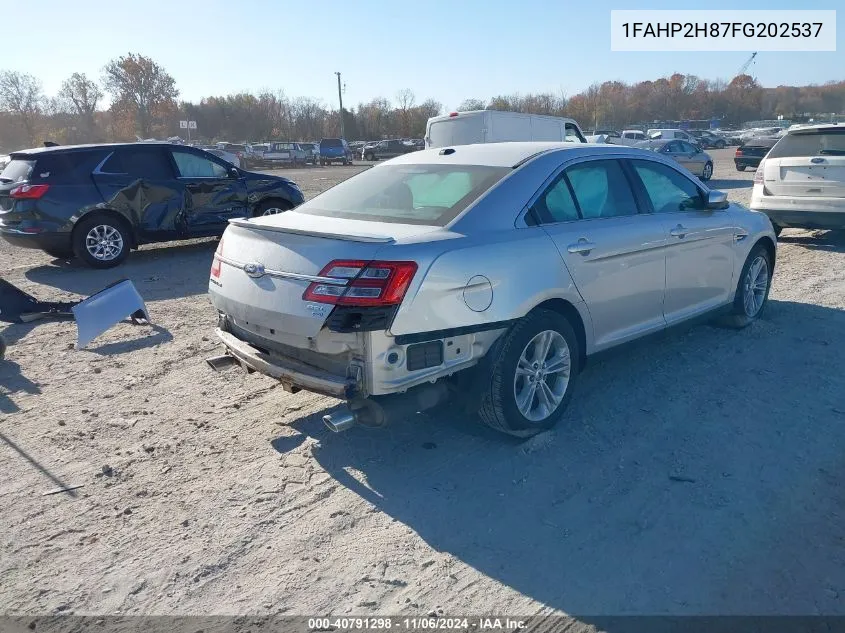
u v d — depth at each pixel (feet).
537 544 10.54
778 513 11.23
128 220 32.24
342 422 11.52
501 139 51.31
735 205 20.58
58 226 30.48
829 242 35.81
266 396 16.31
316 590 9.59
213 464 13.06
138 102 236.02
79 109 245.24
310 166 154.92
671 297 16.89
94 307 19.75
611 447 13.51
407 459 13.16
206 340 20.65
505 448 13.52
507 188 13.42
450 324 11.79
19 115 239.91
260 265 12.32
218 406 15.76
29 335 21.25
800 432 14.02
